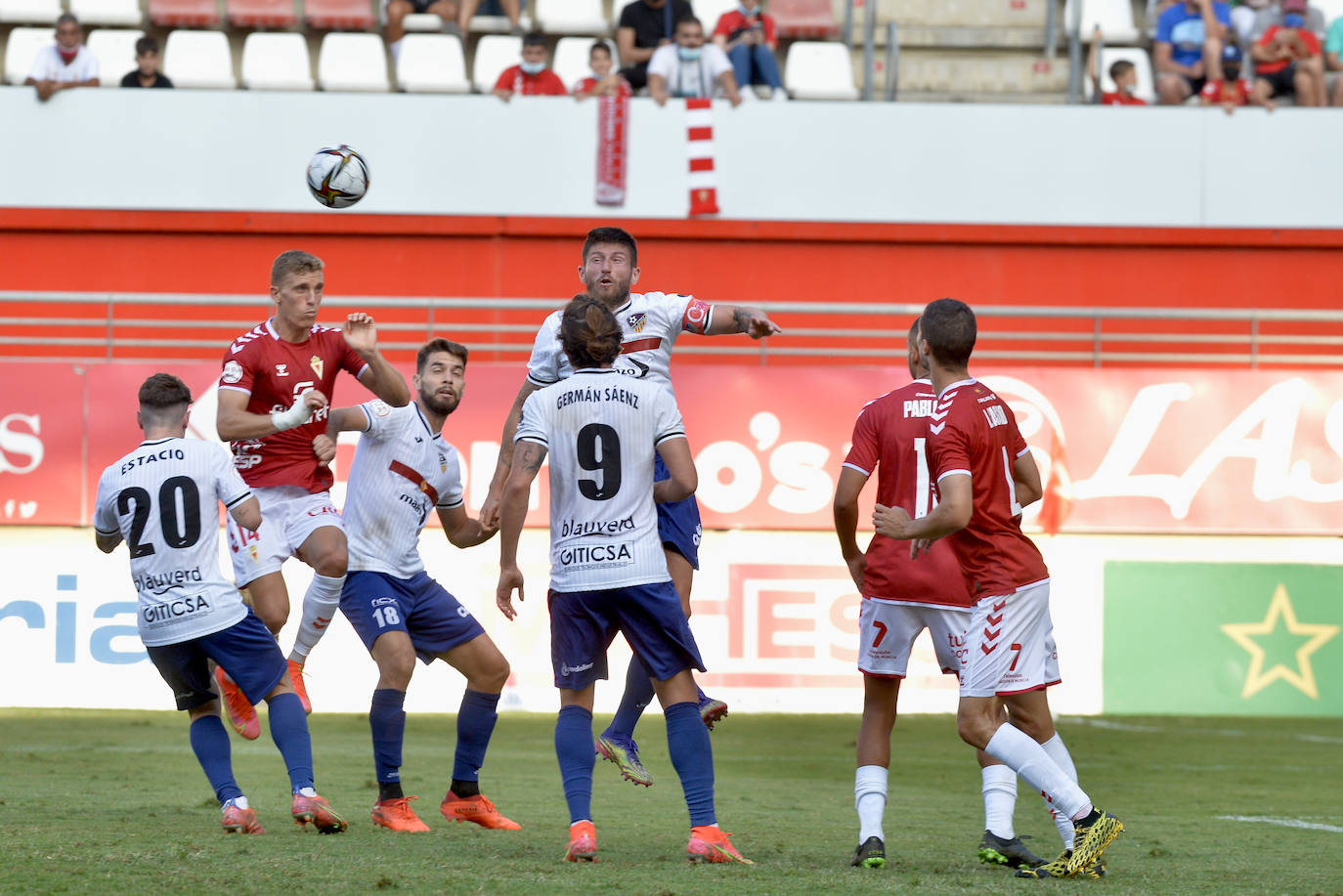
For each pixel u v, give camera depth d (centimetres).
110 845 1477
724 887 1284
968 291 5138
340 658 3903
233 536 2081
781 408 4153
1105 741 3884
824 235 5106
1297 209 5172
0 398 3994
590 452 1521
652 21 5372
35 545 4016
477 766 1922
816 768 3127
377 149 5047
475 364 4097
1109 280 5153
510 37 5672
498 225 5056
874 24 5588
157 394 1686
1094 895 1322
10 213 4950
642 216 5094
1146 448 4188
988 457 1523
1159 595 4159
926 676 4056
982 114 5147
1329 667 4159
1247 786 2900
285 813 1930
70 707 3981
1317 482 4191
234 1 5531
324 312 4747
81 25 5519
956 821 2159
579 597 1520
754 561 4053
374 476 1950
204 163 5006
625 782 2758
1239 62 5550
